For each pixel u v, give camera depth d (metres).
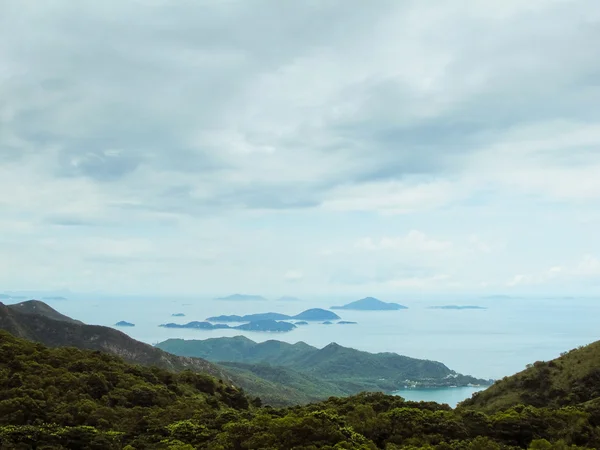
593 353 74.25
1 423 50.97
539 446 45.09
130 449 47.38
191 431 52.94
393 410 55.91
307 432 45.84
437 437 48.94
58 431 48.69
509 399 73.25
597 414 52.75
